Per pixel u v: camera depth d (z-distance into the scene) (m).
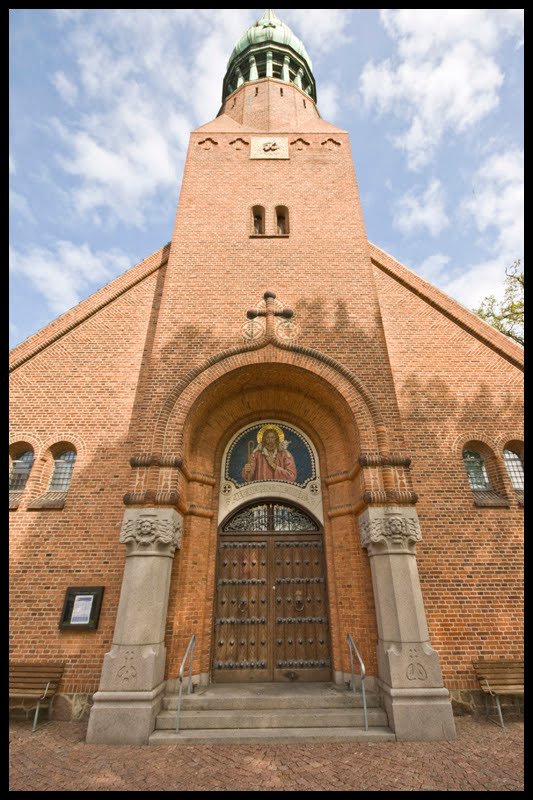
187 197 12.10
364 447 8.38
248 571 8.98
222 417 9.97
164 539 7.39
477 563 8.54
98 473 9.33
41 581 8.33
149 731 6.21
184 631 7.84
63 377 10.34
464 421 9.98
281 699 6.96
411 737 6.21
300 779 4.96
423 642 6.81
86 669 7.64
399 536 7.43
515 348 10.68
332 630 8.29
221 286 10.47
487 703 7.46
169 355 9.40
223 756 5.63
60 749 5.94
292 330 9.83
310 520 9.52
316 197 12.28
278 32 19.05
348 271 10.84
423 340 10.99
